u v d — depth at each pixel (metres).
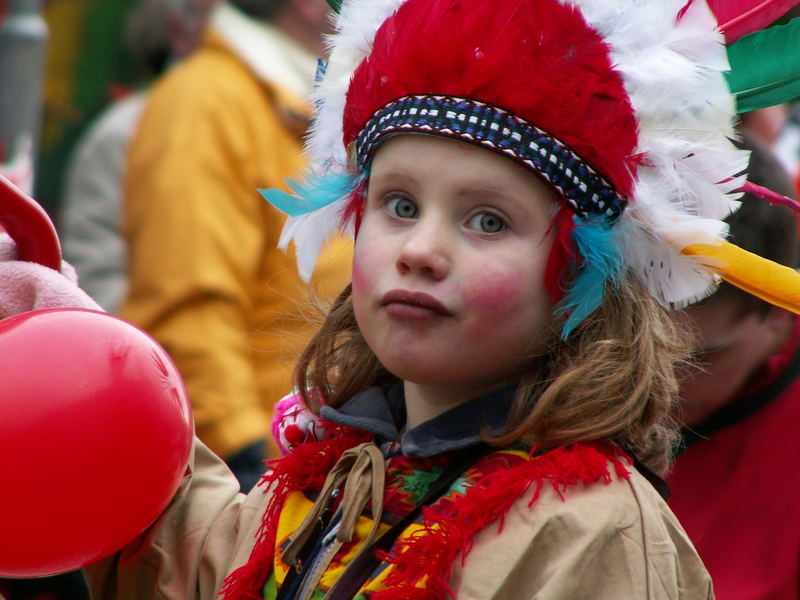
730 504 5.61
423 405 4.15
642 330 3.96
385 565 3.87
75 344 3.88
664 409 4.05
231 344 8.12
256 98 8.48
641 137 3.91
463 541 3.72
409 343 3.85
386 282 3.88
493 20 3.86
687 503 5.68
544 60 3.83
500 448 3.96
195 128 8.38
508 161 3.80
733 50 4.20
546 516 3.70
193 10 9.84
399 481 4.07
